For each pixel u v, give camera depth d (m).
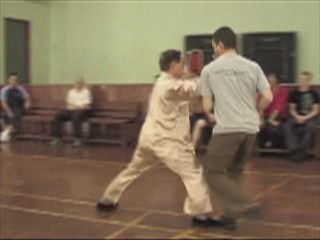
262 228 5.40
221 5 12.29
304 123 9.76
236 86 5.06
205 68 5.14
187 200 5.52
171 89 5.34
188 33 12.64
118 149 11.00
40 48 13.98
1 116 12.39
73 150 10.80
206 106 5.13
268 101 5.07
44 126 12.34
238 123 5.01
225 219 5.38
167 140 5.41
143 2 13.05
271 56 11.87
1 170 8.56
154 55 13.02
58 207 6.25
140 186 7.42
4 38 13.18
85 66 13.76
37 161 9.44
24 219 5.73
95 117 11.96
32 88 12.70
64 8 13.88
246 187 7.39
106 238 5.04
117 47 13.40
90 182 7.66
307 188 7.33
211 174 5.14
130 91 11.84
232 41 5.13
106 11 13.45
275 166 9.08
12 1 13.30
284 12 11.77
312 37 11.58
